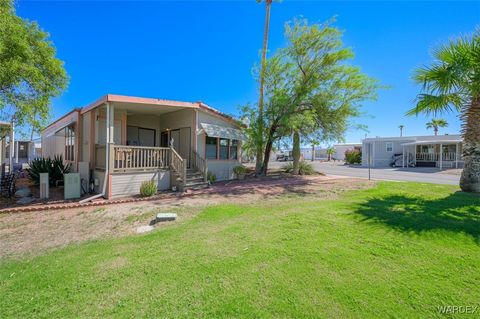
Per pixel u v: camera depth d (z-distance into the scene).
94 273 3.14
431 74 7.03
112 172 8.93
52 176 11.18
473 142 7.57
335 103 13.16
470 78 6.61
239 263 3.29
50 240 4.87
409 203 6.54
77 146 11.91
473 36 6.32
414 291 2.56
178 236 4.59
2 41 6.50
